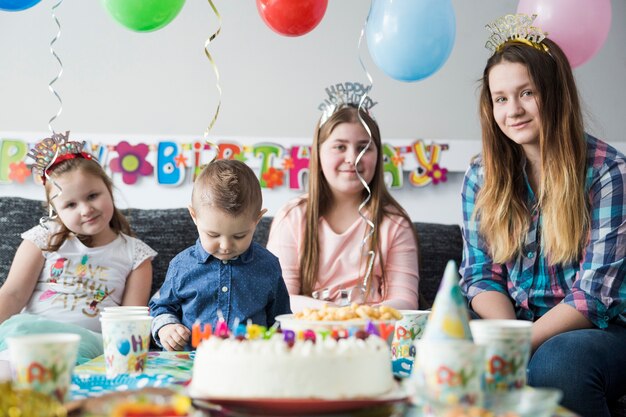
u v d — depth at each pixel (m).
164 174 2.83
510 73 1.93
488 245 2.09
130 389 1.16
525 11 2.15
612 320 1.88
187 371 1.38
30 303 2.29
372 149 2.30
